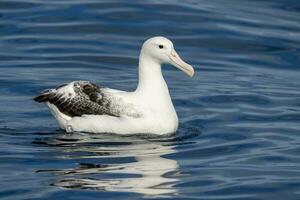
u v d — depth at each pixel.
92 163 15.56
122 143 16.78
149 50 17.42
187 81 21.70
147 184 14.53
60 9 26.25
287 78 22.48
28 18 25.59
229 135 17.50
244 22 26.20
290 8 27.80
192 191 14.24
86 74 21.94
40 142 16.81
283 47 24.67
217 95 20.42
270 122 18.48
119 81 21.48
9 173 15.02
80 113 17.41
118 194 13.99
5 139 16.95
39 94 18.41
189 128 17.89
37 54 23.22
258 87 21.33
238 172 15.24
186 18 26.14
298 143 17.03
